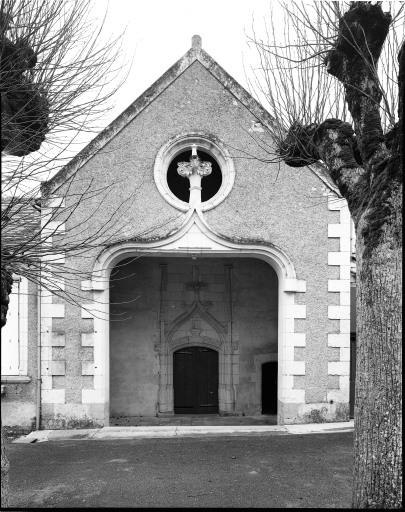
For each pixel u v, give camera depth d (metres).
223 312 11.73
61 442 8.15
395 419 3.86
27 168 4.88
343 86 5.50
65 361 9.09
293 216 9.36
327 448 7.57
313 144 5.73
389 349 3.93
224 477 6.31
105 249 9.06
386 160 4.33
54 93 5.11
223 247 9.23
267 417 11.29
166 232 9.14
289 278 9.28
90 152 9.11
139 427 9.13
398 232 4.04
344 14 5.20
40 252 5.40
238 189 9.31
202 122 9.32
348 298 9.35
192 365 11.77
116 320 11.30
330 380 9.28
